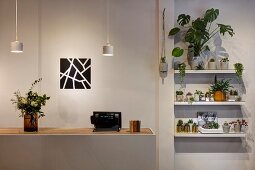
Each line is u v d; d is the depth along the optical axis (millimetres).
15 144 3398
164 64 4355
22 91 4488
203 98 4430
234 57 4555
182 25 4418
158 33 4465
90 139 3416
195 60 4414
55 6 4488
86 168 3416
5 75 4492
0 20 4480
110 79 4500
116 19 4496
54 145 3410
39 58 4488
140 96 4504
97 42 4496
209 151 4578
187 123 4484
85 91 4500
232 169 4586
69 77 4492
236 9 4555
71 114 4496
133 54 4496
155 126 4500
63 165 3420
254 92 4547
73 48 4492
